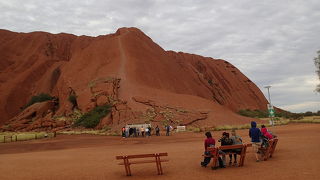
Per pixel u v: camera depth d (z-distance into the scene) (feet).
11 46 434.30
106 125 191.11
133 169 41.01
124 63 274.16
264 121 216.95
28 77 380.58
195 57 439.63
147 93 223.51
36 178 36.04
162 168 40.45
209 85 390.21
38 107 269.85
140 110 189.88
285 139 72.64
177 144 80.79
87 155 61.21
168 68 310.65
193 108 209.15
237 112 366.02
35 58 417.08
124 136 134.72
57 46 451.94
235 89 429.79
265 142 43.55
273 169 34.65
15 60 418.72
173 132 153.28
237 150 38.60
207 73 420.36
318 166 34.55
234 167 37.93
